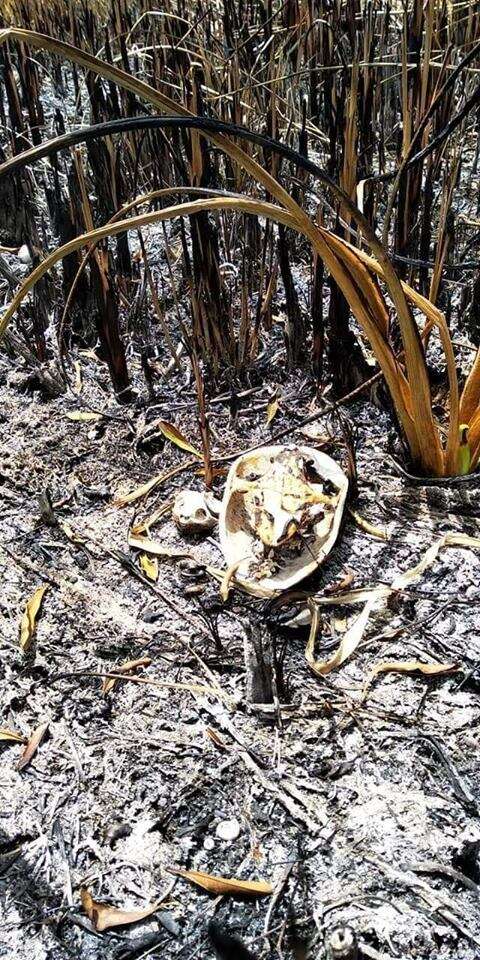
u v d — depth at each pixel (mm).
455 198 1668
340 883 911
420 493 1229
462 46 1370
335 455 1286
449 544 1161
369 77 1342
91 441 1347
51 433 1363
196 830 951
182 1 1482
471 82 1506
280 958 871
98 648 1093
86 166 1764
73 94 2066
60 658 1086
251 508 1163
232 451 1309
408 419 1192
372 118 1497
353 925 886
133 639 1099
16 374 1460
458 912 890
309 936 878
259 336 1500
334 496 1181
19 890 926
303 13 1423
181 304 1559
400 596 1113
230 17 1517
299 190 1498
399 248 1367
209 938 886
